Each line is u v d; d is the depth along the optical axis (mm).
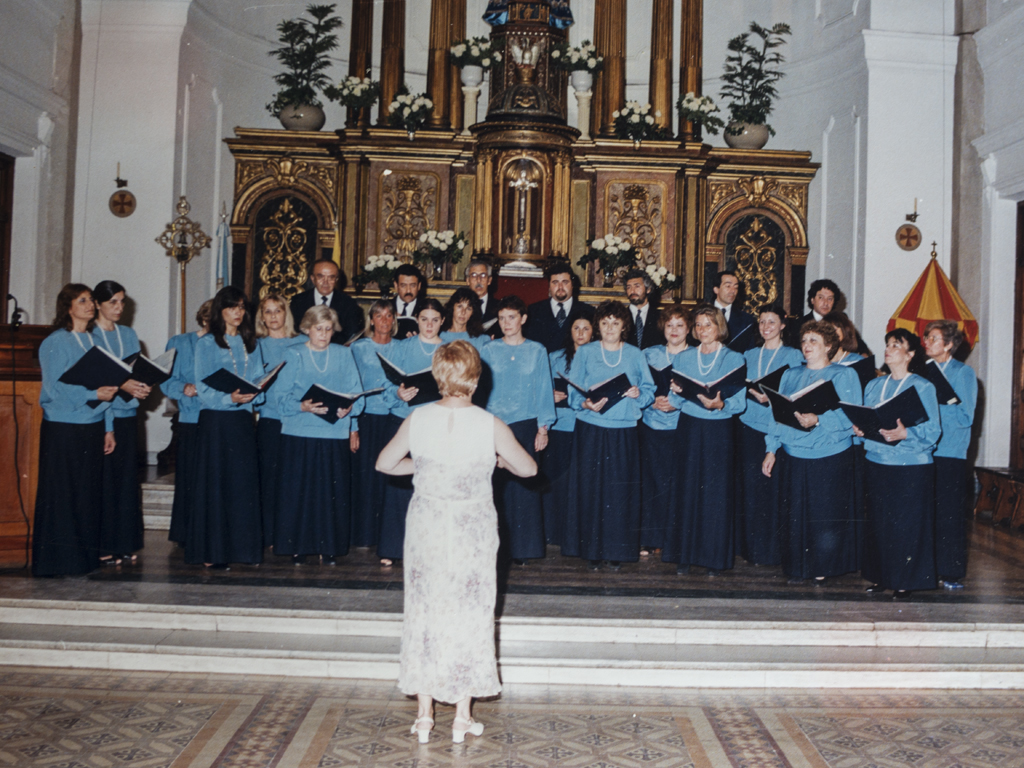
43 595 4926
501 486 5734
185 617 4777
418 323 5859
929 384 5207
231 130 10227
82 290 5316
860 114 9422
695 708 4223
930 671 4512
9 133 7789
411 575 3783
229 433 5504
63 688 4277
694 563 5676
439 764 3596
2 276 8156
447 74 10695
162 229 8992
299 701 4199
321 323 5590
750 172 10266
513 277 9727
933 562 5215
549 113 9797
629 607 4988
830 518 5453
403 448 3799
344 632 4742
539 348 5617
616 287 9781
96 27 8984
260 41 10461
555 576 5648
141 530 5758
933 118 9289
